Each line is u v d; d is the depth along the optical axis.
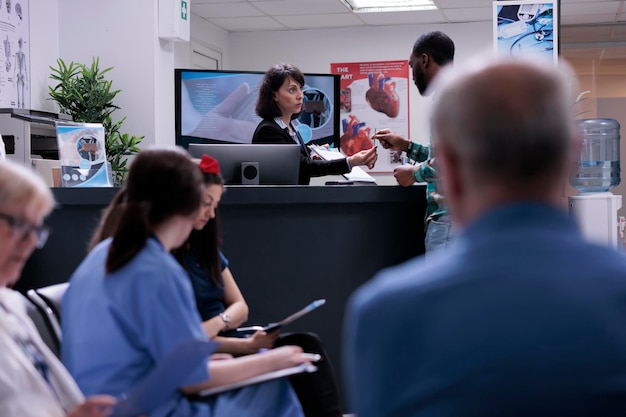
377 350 0.86
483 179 0.88
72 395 1.65
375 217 3.81
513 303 0.83
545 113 0.85
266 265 3.78
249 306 3.78
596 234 4.86
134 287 1.82
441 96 0.90
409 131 9.49
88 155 4.30
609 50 9.98
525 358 0.80
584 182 5.31
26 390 1.52
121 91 6.54
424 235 3.81
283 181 4.04
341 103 9.62
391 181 9.57
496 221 0.88
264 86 4.50
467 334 0.82
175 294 1.83
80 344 1.84
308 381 2.43
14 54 6.05
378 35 9.52
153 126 6.52
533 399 0.80
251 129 7.30
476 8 8.62
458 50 9.38
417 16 9.00
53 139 5.39
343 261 3.79
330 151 4.38
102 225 2.16
